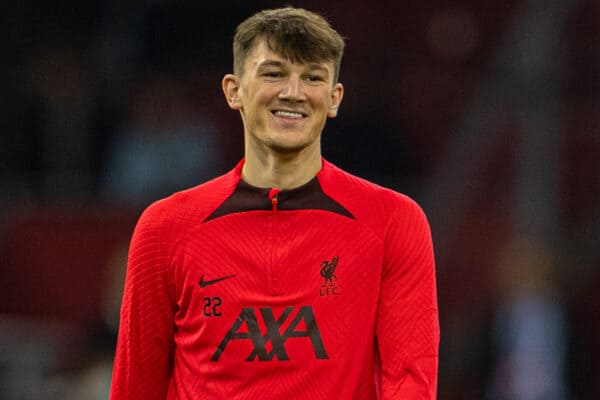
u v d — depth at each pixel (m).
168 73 41.97
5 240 35.97
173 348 13.45
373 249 12.79
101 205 36.88
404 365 12.68
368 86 43.06
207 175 39.62
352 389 12.68
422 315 12.84
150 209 13.23
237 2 42.88
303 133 12.69
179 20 42.56
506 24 43.88
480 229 38.94
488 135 41.28
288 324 12.56
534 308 33.50
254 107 12.77
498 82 42.16
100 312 35.59
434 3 45.75
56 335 34.56
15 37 41.59
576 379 32.88
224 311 12.70
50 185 37.59
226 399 12.66
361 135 41.41
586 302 34.28
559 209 39.31
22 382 32.06
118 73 41.69
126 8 42.50
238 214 12.90
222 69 42.19
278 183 12.97
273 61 12.60
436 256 38.38
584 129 40.50
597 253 36.69
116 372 13.58
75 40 42.19
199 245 12.90
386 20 44.66
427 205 40.00
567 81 41.84
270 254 12.71
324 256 12.71
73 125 40.12
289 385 12.52
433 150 42.00
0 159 39.03
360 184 13.15
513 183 40.25
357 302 12.71
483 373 32.94
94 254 36.06
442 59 44.00
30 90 40.62
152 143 39.84
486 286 37.56
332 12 44.66
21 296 35.66
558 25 42.50
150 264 13.09
